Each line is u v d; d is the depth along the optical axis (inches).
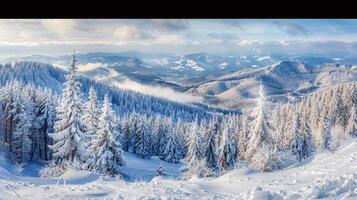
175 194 653.3
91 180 1108.5
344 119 3240.7
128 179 2177.7
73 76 1673.2
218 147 2220.7
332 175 783.1
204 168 1699.1
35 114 3115.2
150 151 3902.6
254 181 845.8
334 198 479.8
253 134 1461.6
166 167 3376.0
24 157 2854.3
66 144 1660.9
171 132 3794.3
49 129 3058.6
